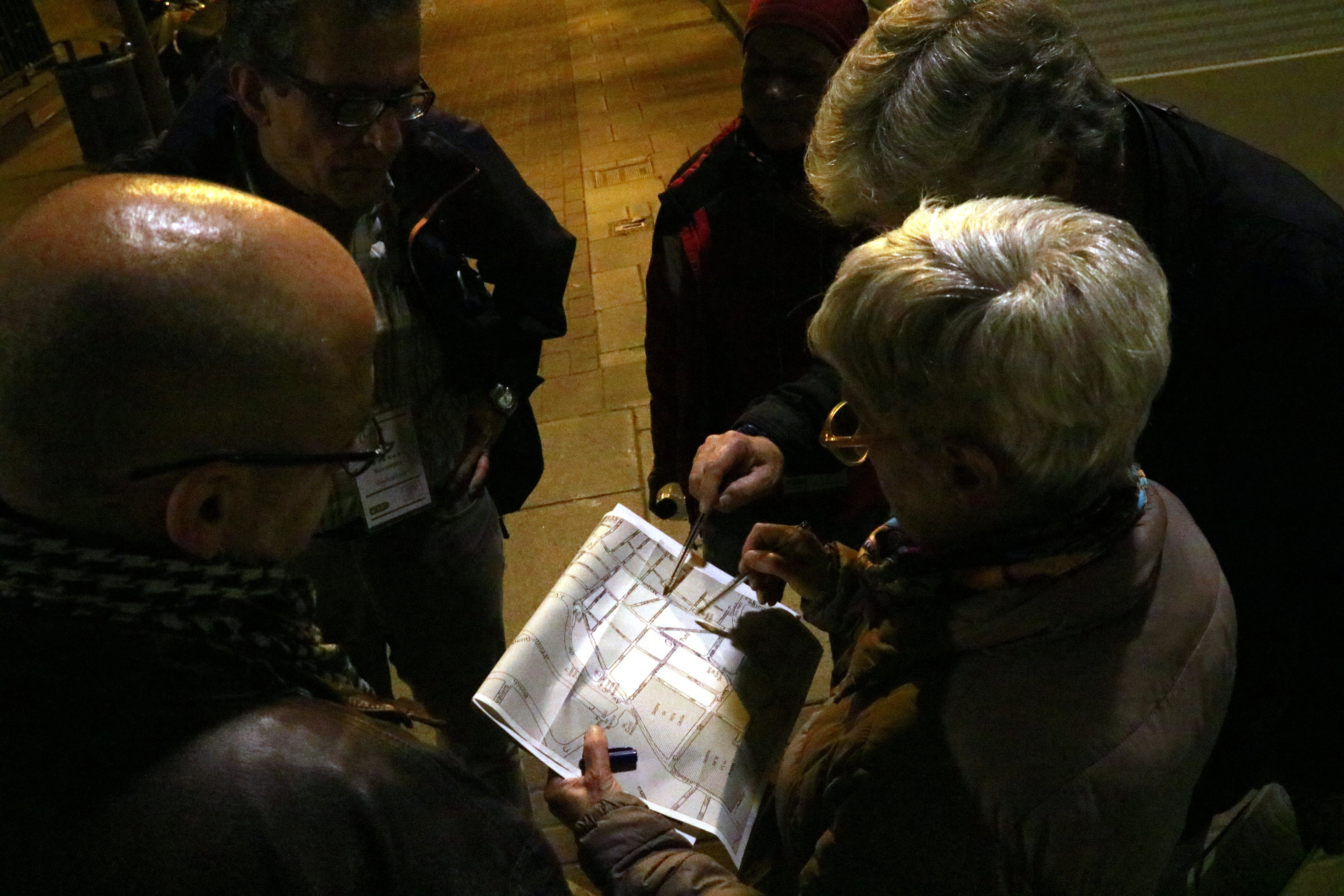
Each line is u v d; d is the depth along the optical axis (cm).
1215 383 115
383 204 146
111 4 322
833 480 165
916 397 77
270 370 65
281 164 133
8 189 395
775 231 175
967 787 79
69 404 60
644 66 834
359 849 65
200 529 66
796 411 158
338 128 125
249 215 68
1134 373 73
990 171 97
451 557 166
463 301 151
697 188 180
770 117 166
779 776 100
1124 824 77
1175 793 81
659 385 201
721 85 750
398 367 148
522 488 183
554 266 164
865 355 78
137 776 62
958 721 81
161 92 339
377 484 146
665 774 112
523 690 114
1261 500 117
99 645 63
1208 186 111
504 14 1194
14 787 60
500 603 183
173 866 61
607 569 129
